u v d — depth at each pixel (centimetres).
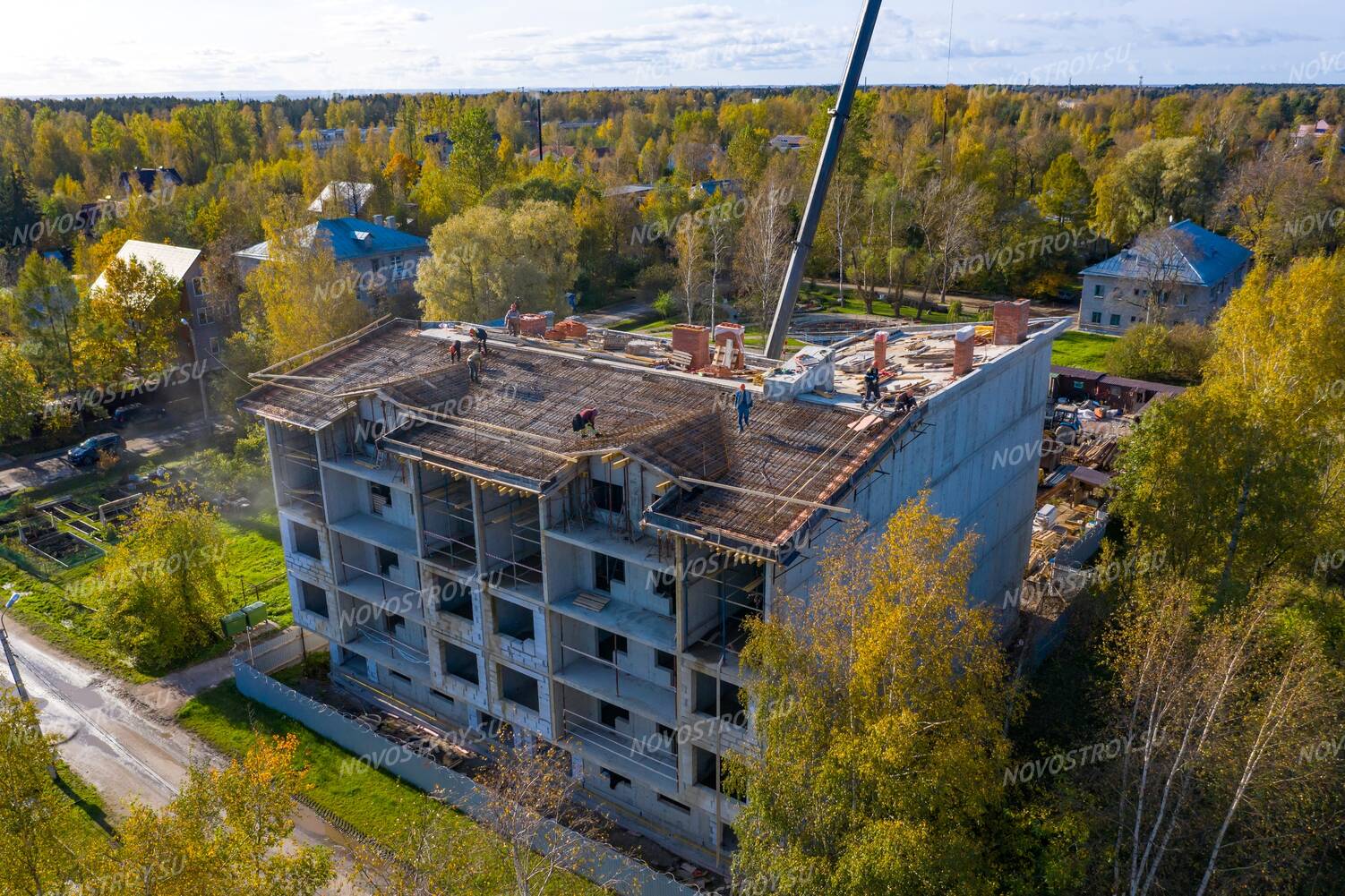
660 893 3241
